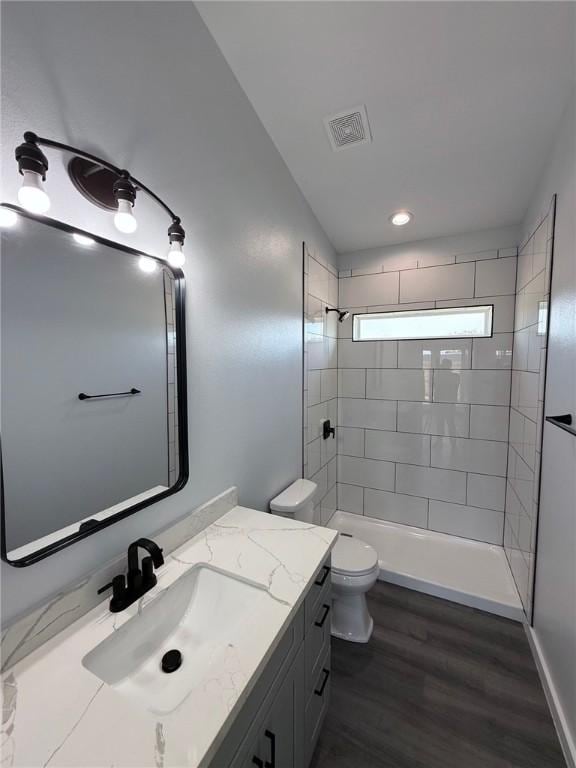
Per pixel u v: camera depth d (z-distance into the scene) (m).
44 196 0.60
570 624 1.18
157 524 1.01
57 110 0.71
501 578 2.04
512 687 1.41
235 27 1.10
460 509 2.46
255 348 1.51
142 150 0.91
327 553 1.08
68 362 0.77
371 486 2.73
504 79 1.17
